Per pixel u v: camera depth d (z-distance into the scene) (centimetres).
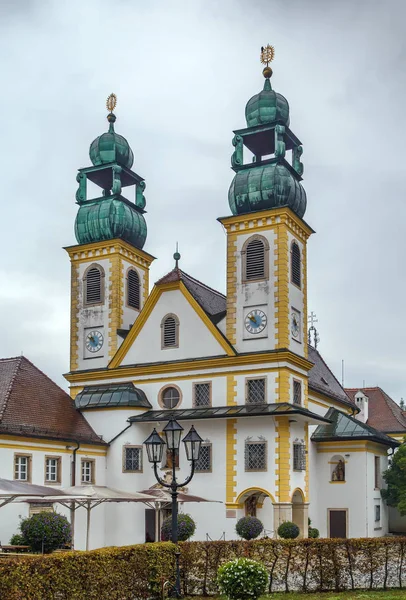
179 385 5203
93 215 5881
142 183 6250
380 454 5997
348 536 5528
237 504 4812
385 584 2966
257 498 4903
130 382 5394
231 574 2450
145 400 5266
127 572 2503
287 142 5566
